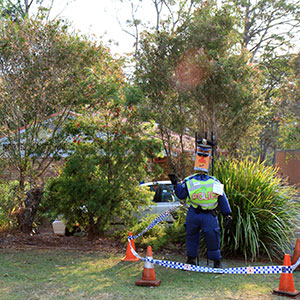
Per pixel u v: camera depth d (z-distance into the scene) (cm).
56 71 831
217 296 467
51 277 549
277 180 764
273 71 2553
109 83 793
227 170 753
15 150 840
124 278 551
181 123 946
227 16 923
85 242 816
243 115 953
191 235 605
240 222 661
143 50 948
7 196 816
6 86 817
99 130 824
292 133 1969
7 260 642
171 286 514
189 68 898
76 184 795
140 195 843
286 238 685
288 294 470
